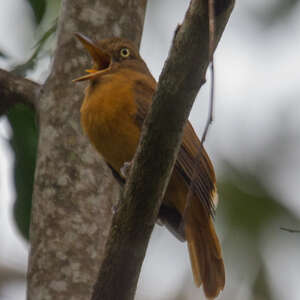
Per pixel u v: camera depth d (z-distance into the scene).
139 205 7.98
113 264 8.19
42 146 11.05
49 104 11.26
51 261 10.34
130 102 10.32
